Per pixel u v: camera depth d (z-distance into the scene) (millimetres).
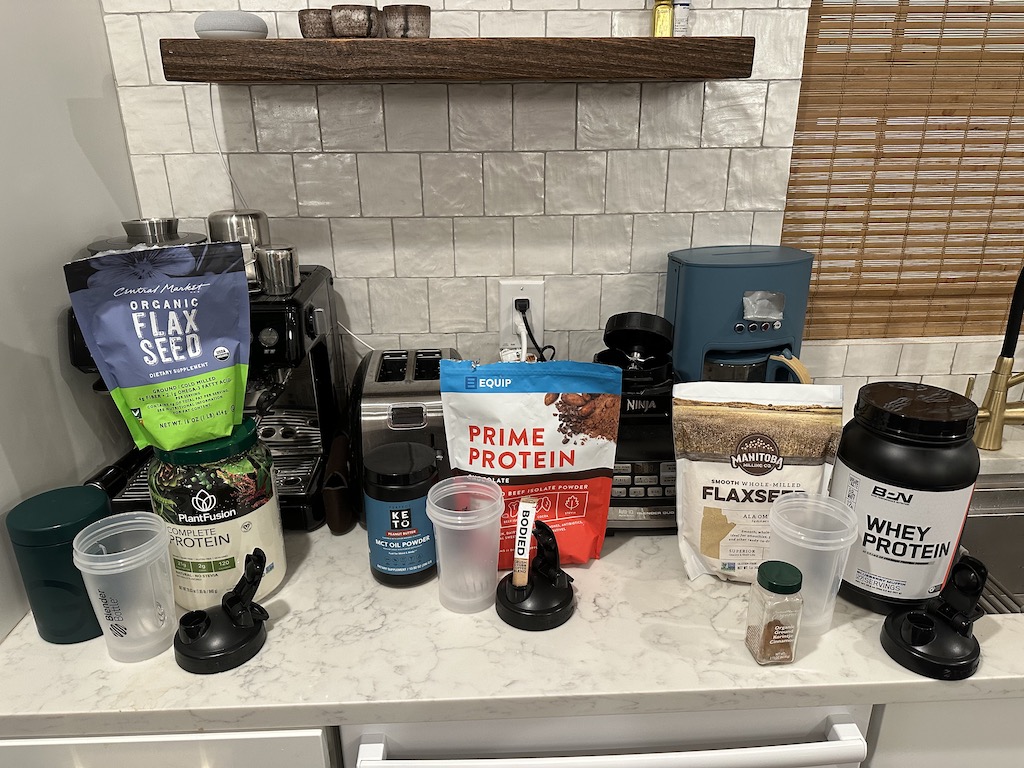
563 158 1197
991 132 1266
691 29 1136
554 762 732
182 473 799
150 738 736
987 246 1331
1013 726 807
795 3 1130
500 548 919
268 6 1100
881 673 755
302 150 1177
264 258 951
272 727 734
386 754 771
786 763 746
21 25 888
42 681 747
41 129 925
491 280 1267
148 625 777
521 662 770
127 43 1110
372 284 1262
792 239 1313
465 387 883
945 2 1184
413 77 951
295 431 1129
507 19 1123
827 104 1229
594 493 917
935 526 785
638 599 875
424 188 1205
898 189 1289
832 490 876
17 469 854
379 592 890
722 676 750
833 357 1369
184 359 794
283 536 977
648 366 1061
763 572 741
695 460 879
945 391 866
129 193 1166
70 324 935
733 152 1208
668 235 1255
